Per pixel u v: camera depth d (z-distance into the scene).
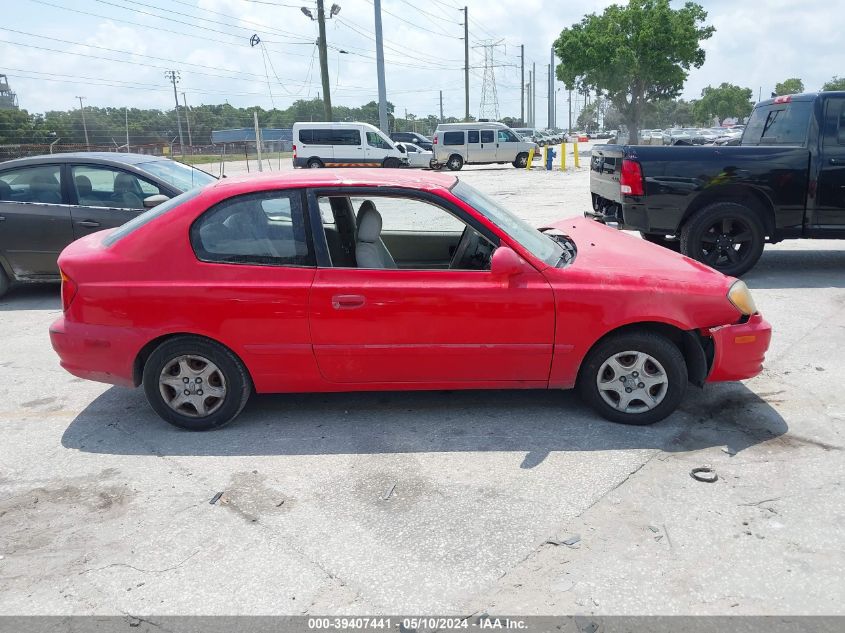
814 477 3.48
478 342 3.96
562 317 3.91
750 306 4.01
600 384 4.10
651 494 3.37
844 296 6.81
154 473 3.74
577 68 44.53
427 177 4.37
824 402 4.37
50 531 3.23
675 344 4.17
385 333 3.96
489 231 4.03
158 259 4.01
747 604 2.61
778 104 7.70
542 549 2.97
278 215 4.02
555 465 3.69
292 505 3.38
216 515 3.32
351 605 2.66
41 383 5.16
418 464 3.75
